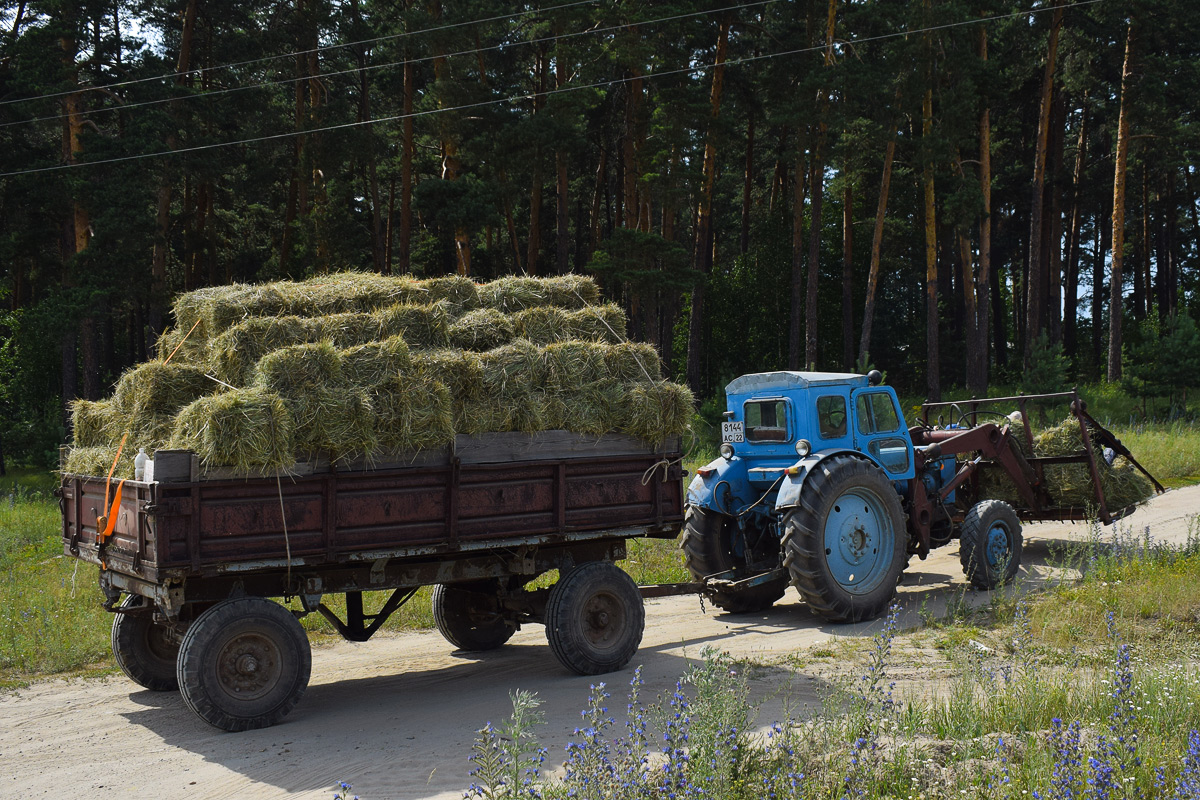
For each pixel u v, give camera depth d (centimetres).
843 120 2767
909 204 3816
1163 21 2902
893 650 716
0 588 945
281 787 471
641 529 707
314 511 571
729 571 878
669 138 2767
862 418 902
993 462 1052
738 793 388
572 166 3844
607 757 421
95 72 2614
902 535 871
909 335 4119
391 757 509
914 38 2673
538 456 658
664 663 714
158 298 2591
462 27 2609
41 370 3297
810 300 3027
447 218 2525
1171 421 2436
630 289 2794
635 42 2722
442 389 605
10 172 2730
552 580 1094
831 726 468
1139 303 4659
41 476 2577
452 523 614
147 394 597
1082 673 599
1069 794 366
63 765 516
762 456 903
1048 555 1091
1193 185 4403
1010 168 3841
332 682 695
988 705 522
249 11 3102
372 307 688
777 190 4166
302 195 3055
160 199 2775
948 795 393
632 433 700
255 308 645
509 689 653
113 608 620
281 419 543
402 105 3334
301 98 3045
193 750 534
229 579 579
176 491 531
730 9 2995
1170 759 415
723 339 3831
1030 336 3108
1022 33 3120
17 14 2939
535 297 748
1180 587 803
